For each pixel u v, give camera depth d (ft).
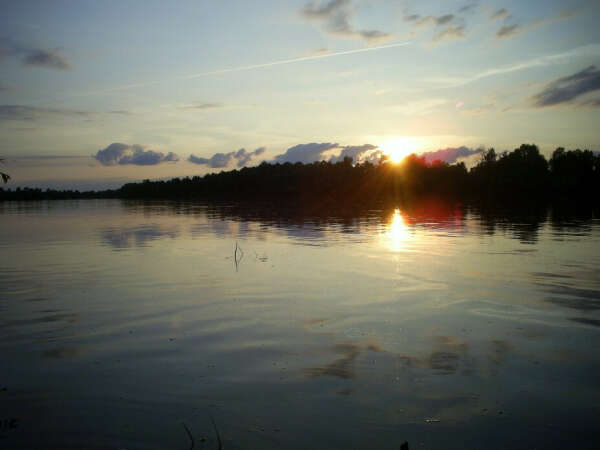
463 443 18.80
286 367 26.25
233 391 23.27
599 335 31.76
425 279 50.93
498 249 74.79
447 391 23.26
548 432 19.62
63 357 27.94
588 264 60.23
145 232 111.45
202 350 29.07
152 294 44.68
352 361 27.14
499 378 24.80
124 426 20.03
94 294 44.88
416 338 31.22
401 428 19.86
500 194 375.04
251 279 51.57
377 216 165.68
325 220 146.61
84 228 125.49
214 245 83.61
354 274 54.03
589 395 22.85
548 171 360.07
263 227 121.90
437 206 244.01
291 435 19.31
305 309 38.70
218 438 19.02
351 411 21.29
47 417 20.79
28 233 112.37
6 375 25.32
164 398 22.57
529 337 31.40
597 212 181.78
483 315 36.76
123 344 30.27
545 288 46.32
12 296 44.24
